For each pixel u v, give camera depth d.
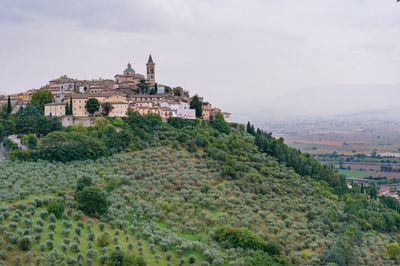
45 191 129.75
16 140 172.75
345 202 191.62
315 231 145.25
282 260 120.50
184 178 163.50
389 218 179.50
